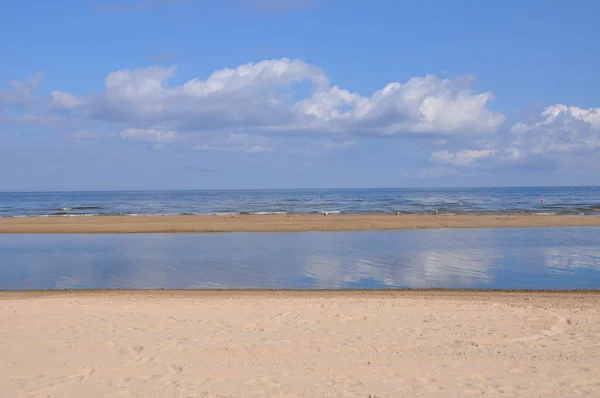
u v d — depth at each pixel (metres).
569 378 6.90
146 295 13.95
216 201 95.50
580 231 32.44
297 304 11.61
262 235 30.94
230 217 43.72
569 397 6.30
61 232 32.94
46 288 15.95
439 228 34.69
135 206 75.38
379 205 71.19
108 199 118.75
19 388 6.64
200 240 28.38
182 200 104.81
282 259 21.25
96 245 26.36
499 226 35.66
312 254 22.69
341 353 7.97
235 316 10.27
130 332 9.10
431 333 9.02
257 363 7.55
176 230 33.56
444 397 6.32
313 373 7.15
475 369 7.26
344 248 24.66
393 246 25.33
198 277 17.50
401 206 67.50
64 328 9.39
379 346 8.28
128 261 20.97
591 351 8.02
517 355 7.83
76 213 55.88
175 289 15.26
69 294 14.44
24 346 8.34
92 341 8.58
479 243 26.42
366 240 28.02
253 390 6.57
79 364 7.52
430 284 16.20
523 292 14.41
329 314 10.43
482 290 14.82
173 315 10.40
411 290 14.79
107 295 14.07
